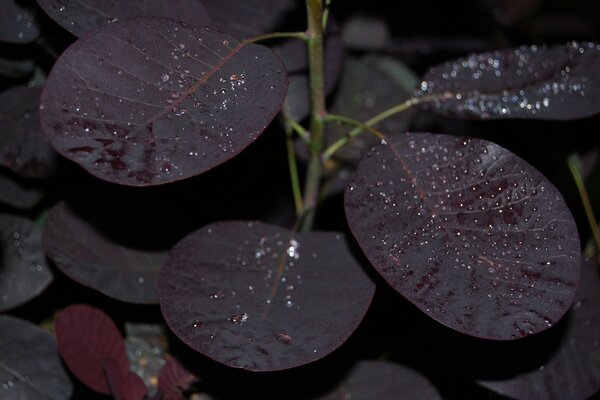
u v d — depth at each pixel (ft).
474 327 1.50
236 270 1.63
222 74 1.52
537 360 1.69
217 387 1.73
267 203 2.01
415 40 2.17
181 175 1.47
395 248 1.54
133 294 1.69
